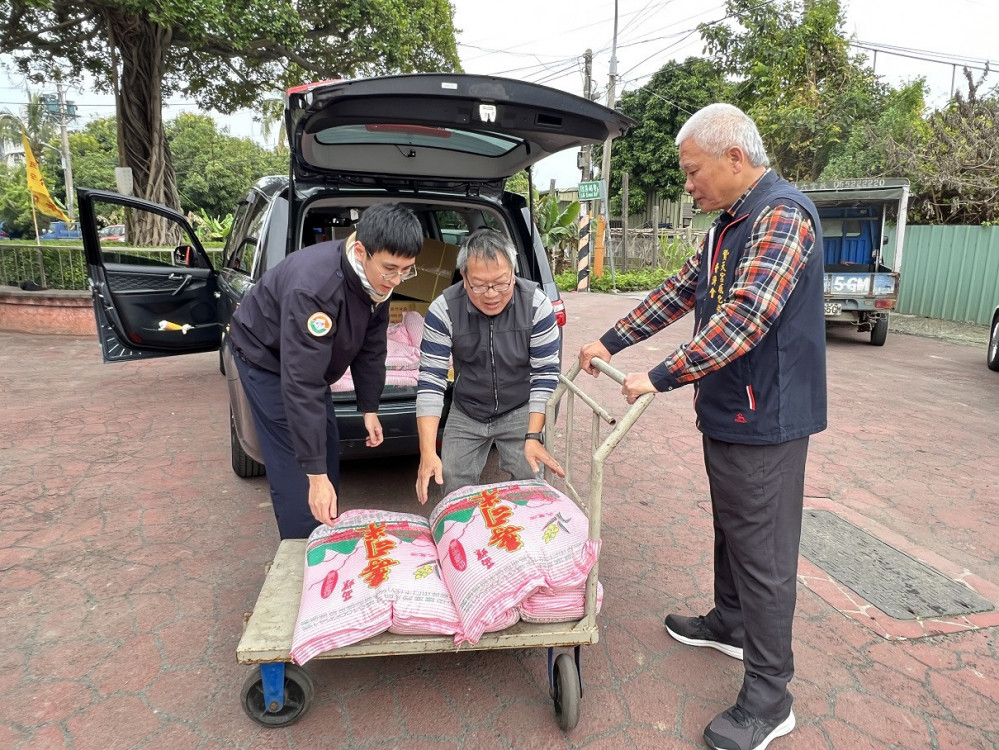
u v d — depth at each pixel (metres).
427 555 2.07
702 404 1.95
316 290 1.93
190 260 5.09
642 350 8.04
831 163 14.38
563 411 4.66
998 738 2.02
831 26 16.33
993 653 2.42
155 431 4.55
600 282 15.63
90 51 13.28
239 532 3.14
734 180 1.80
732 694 2.18
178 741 1.92
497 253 2.11
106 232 19.91
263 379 2.24
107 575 2.76
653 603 2.67
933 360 7.93
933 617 2.63
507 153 3.33
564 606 1.95
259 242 3.45
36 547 2.97
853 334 9.92
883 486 3.97
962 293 10.93
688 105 22.64
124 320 4.64
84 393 5.54
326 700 2.10
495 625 1.87
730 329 1.70
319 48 12.91
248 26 10.15
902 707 2.14
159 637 2.37
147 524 3.21
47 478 3.73
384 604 1.85
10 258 8.71
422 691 2.15
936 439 4.85
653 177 23.88
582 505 2.31
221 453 4.16
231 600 2.60
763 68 16.38
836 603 2.71
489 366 2.43
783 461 1.82
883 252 10.47
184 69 13.86
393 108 2.49
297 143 2.89
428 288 4.17
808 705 2.14
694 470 4.12
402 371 3.25
